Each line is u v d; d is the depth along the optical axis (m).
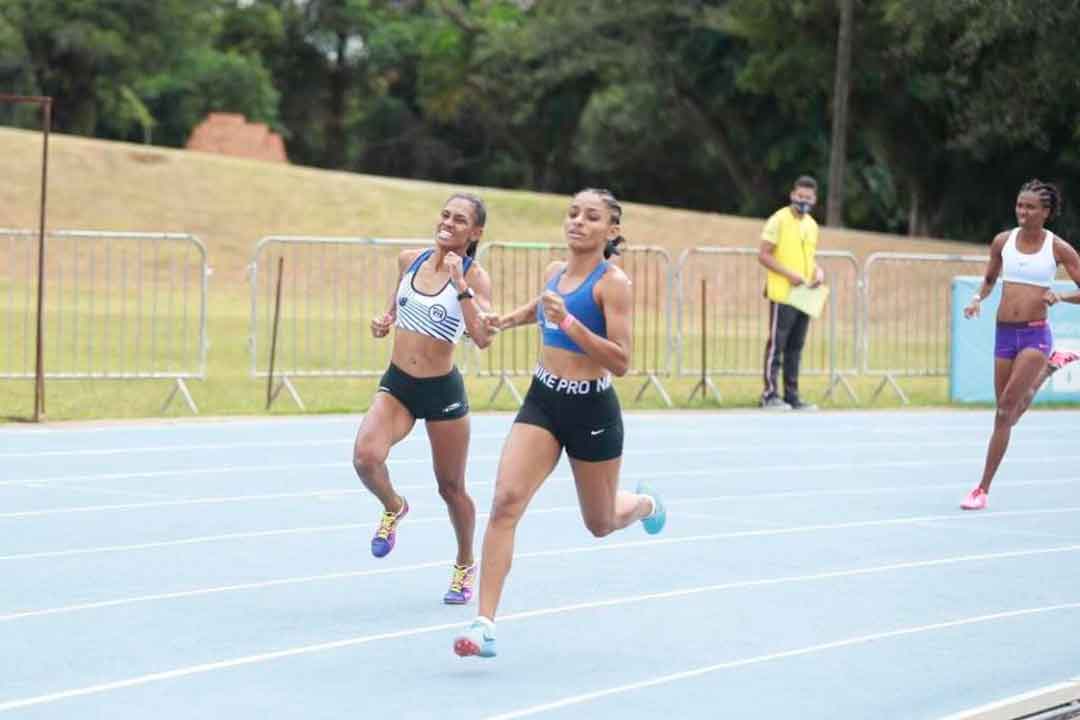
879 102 89.75
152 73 131.75
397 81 160.25
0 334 44.00
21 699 11.02
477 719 10.75
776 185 109.31
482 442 27.20
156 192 68.94
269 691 11.38
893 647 13.34
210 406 31.61
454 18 139.12
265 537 17.86
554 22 112.25
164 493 20.91
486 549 12.13
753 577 16.23
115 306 54.09
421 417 14.60
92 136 132.25
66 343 42.84
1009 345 21.19
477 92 137.12
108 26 126.56
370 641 13.03
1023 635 13.95
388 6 164.88
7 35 122.44
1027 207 20.75
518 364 40.44
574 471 12.87
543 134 132.88
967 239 93.75
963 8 68.94
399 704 11.12
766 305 54.91
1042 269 20.88
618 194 127.19
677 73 105.19
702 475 24.14
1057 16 66.31
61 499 20.22
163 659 12.25
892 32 82.69
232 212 68.12
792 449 27.81
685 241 67.00
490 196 73.69
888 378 38.97
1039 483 24.39
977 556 17.86
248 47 161.50
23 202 66.19
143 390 34.16
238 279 62.25
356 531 18.36
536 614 14.23
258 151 127.69
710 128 108.12
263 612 14.02
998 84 72.44
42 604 14.14
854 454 27.39
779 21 88.00
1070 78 67.81
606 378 12.59
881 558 17.55
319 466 23.80
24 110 127.19
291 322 49.59
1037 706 11.39
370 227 68.94
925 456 27.44
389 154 152.50
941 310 53.06
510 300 47.81
